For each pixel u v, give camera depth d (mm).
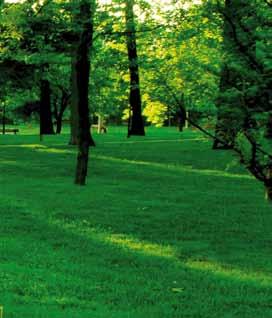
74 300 7879
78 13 19234
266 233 12562
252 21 10633
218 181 20969
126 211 14844
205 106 10922
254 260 10344
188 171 23953
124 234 12312
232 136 11055
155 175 22547
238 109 10680
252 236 12266
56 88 62531
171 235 12273
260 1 10781
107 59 22219
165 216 14297
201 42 11734
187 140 43625
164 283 8898
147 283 8867
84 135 19641
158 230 12742
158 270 9633
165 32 15930
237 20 10648
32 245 11062
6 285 8445
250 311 7703
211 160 27984
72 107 37250
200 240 11883
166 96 11453
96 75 45344
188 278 9195
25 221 13391
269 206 15852
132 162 27188
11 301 7707
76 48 19984
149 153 31672
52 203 15812
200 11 12344
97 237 11961
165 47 14930
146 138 47156
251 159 11078
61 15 21641
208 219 14008
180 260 10297
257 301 8109
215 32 11828
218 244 11531
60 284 8602
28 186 19125
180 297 8227
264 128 10773
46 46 22438
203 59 11281
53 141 43031
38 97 58812
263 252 10953
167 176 22266
